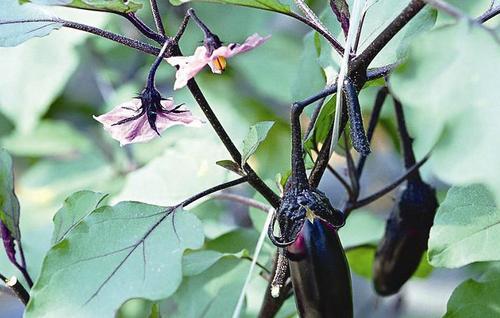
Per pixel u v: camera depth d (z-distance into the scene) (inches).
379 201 41.6
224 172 29.4
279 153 40.4
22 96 39.3
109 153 42.5
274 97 41.2
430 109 18.8
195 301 29.7
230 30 41.0
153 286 22.1
